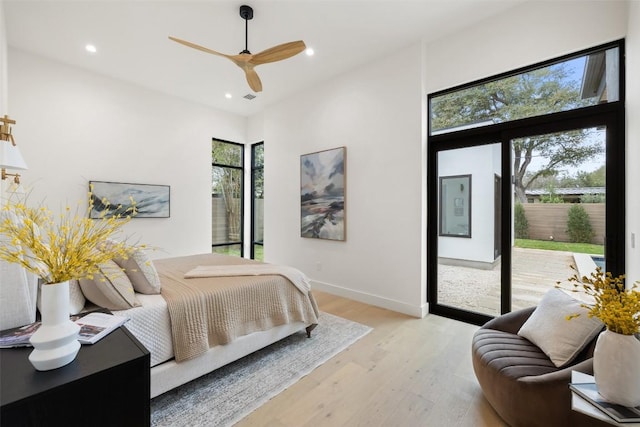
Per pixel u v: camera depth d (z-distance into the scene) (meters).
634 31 1.98
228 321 2.11
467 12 2.79
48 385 0.94
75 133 3.88
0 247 1.11
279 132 4.95
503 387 1.58
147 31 3.07
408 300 3.38
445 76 3.16
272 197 5.04
